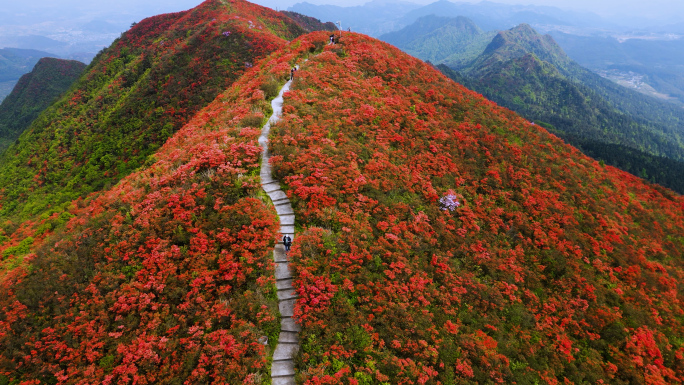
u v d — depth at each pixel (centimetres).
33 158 6650
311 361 1241
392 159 2394
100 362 1219
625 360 1777
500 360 1533
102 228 1670
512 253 2158
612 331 1892
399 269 1644
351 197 1912
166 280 1416
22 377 1207
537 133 3912
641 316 2042
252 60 6353
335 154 2144
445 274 1791
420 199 2208
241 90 3139
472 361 1478
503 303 1817
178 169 1900
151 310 1352
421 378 1275
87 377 1182
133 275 1467
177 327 1286
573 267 2228
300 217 1739
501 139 3288
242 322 1301
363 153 2292
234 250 1496
